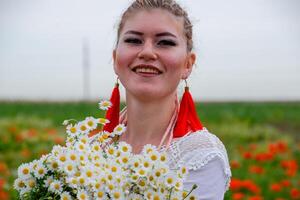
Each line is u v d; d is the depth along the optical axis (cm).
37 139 1105
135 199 222
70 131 239
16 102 3056
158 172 224
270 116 2019
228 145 1306
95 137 256
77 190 219
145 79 255
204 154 247
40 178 227
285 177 826
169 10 257
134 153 265
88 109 2302
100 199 218
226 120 1733
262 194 738
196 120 268
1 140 1065
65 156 224
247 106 2892
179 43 257
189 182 243
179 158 249
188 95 268
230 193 641
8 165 895
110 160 230
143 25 254
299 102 4181
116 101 281
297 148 1188
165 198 223
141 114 264
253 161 927
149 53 251
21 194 228
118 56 259
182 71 262
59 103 2966
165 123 264
